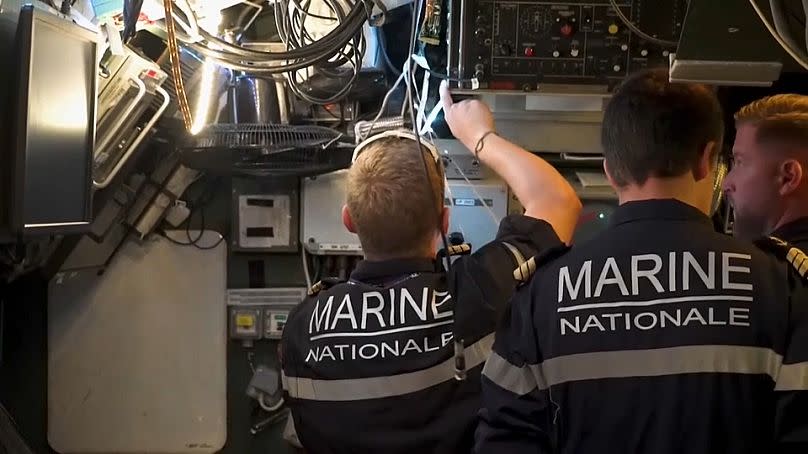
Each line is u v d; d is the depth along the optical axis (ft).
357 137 7.79
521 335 4.05
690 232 3.91
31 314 9.09
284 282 9.03
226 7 7.88
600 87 6.68
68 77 6.19
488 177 8.07
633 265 3.88
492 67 6.66
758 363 3.69
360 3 7.38
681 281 3.81
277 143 7.73
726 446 3.67
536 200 5.21
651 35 6.58
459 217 8.00
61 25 5.86
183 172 8.70
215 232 8.98
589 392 3.81
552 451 3.96
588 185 7.91
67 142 6.28
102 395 9.09
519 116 7.68
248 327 8.95
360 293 4.96
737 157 5.38
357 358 4.84
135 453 9.12
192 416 9.12
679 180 4.03
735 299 3.75
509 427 4.03
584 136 7.80
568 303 3.92
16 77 5.40
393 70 8.46
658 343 3.75
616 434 3.76
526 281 4.18
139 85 7.30
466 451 4.74
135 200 8.67
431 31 6.93
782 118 5.16
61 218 6.27
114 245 8.91
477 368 4.71
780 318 3.71
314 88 8.34
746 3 4.18
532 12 6.61
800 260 3.87
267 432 9.13
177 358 9.08
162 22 7.46
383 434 4.80
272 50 8.42
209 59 7.57
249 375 9.12
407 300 4.87
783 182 5.10
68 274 8.99
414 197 4.91
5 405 9.07
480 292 4.71
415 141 5.16
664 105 4.00
